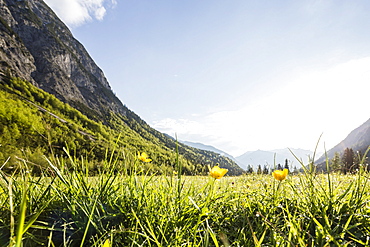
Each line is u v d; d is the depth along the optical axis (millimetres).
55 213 2385
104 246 1638
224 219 2539
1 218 2098
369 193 2828
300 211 2570
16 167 2170
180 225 2301
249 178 4957
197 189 3596
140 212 2332
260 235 2211
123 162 2750
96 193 2613
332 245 1933
